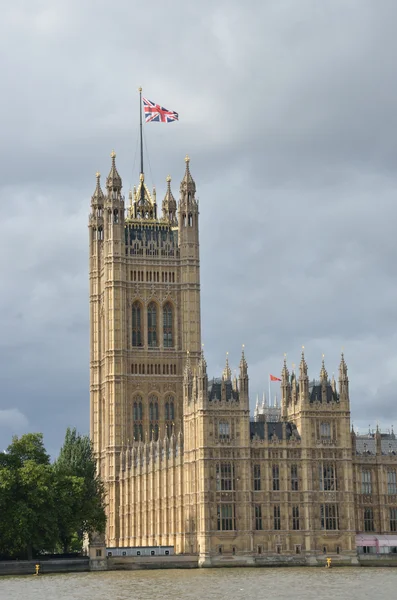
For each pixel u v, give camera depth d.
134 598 162.62
